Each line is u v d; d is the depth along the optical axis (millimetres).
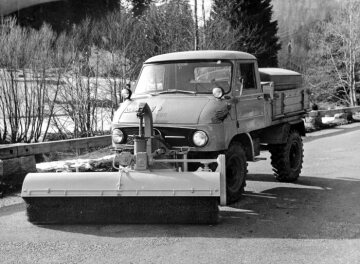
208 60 7270
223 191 5836
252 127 7578
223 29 23953
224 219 6539
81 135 15742
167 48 20922
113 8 29922
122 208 5969
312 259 5008
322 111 21906
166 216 5980
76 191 5863
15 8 29422
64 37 18125
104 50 17953
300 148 9523
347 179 9562
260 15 33594
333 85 46375
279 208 7203
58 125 16656
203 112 6621
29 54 15055
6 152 8539
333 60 45250
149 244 5465
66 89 15719
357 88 47375
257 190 8586
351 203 7512
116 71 17109
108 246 5402
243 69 7598
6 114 16297
